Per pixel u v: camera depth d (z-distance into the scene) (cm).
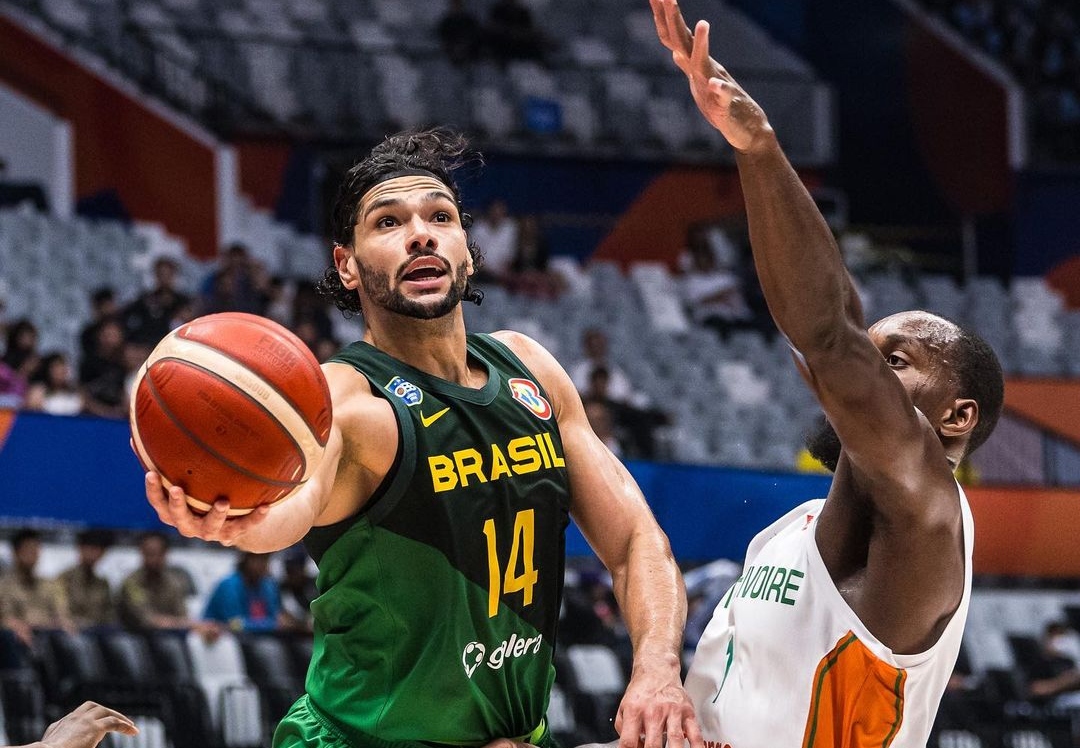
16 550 1298
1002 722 1416
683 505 1150
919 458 372
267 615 1346
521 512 430
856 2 2973
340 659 430
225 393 361
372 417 412
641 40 3125
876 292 2553
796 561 418
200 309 1880
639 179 2825
